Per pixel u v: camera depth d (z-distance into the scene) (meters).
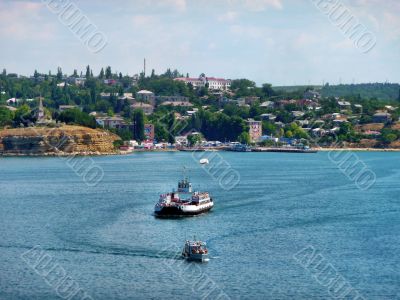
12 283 190.25
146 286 187.75
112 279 193.38
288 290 186.00
